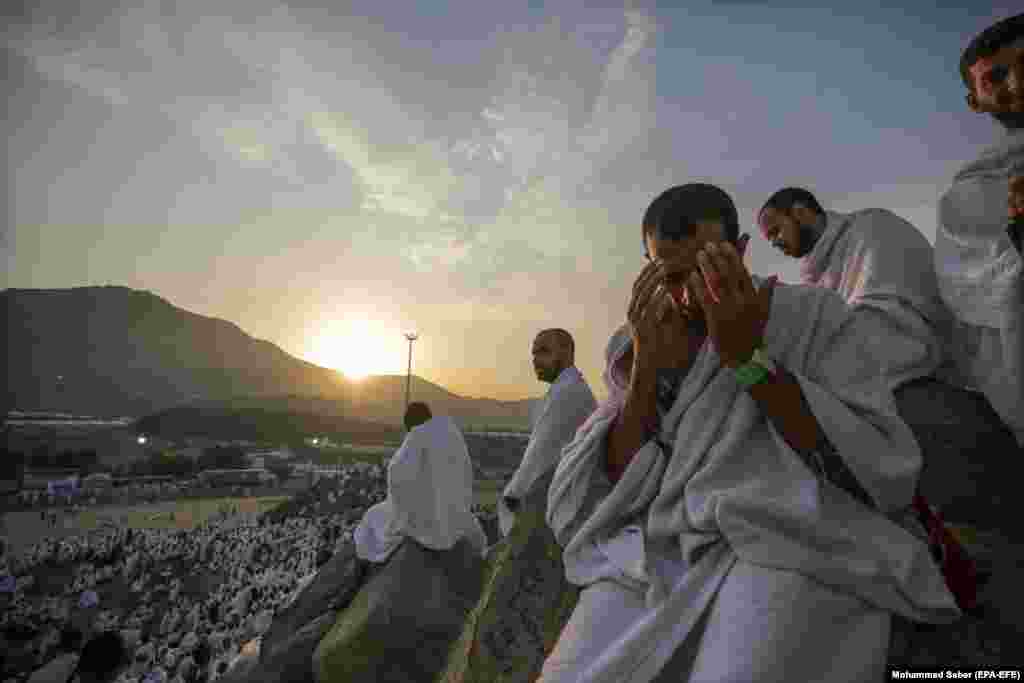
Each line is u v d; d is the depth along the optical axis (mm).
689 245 1158
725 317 997
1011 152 1781
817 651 806
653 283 1217
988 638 1022
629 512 1141
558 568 1658
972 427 1753
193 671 10859
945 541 1085
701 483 1022
